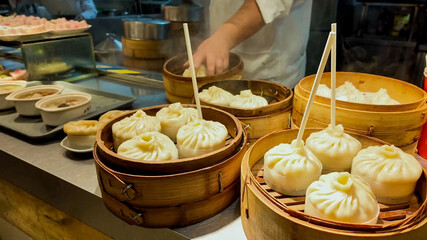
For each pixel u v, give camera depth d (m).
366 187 1.23
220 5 3.29
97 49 4.22
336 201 1.16
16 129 2.25
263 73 3.27
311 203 1.21
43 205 1.99
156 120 1.77
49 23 3.41
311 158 1.38
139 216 1.38
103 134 1.67
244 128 1.70
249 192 1.24
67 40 3.32
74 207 1.78
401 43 3.38
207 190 1.37
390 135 1.66
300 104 1.86
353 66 3.71
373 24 3.76
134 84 3.31
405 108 1.64
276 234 1.14
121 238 1.60
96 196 1.59
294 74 3.31
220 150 1.38
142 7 4.86
